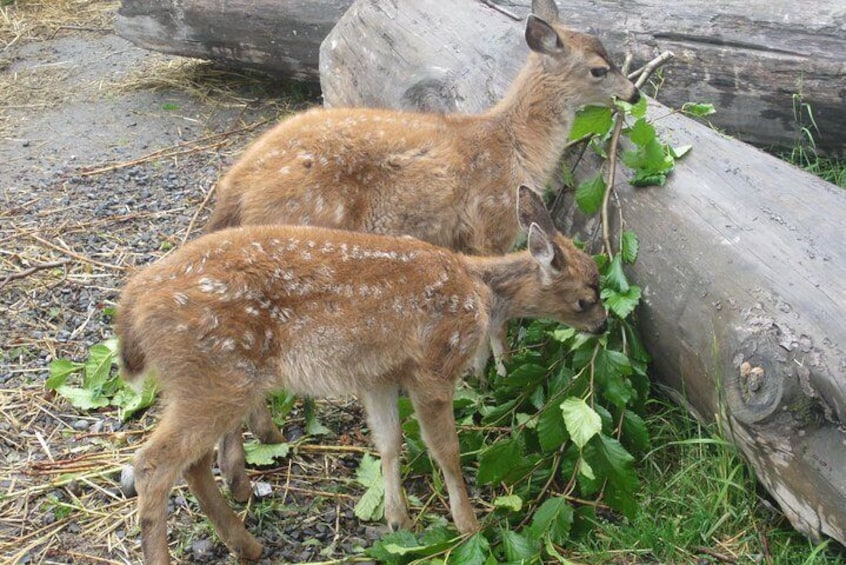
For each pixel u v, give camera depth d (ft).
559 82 8.57
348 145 8.11
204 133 11.94
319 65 11.23
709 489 7.42
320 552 7.31
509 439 7.47
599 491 7.55
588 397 7.57
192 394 6.72
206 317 6.66
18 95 12.77
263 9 12.07
